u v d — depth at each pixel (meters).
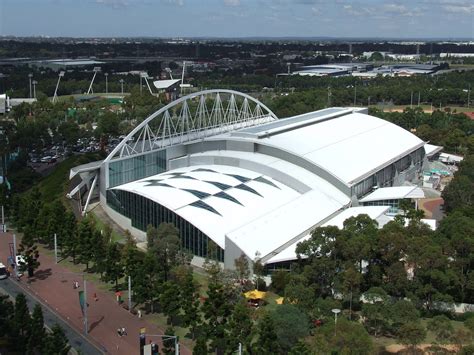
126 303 111.88
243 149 174.88
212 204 137.12
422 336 87.56
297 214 140.62
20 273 125.38
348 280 100.56
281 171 158.00
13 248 127.62
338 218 141.25
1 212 165.00
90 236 126.06
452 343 87.88
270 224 132.62
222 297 96.69
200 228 126.56
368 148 191.38
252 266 116.62
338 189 159.62
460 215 128.75
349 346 83.75
